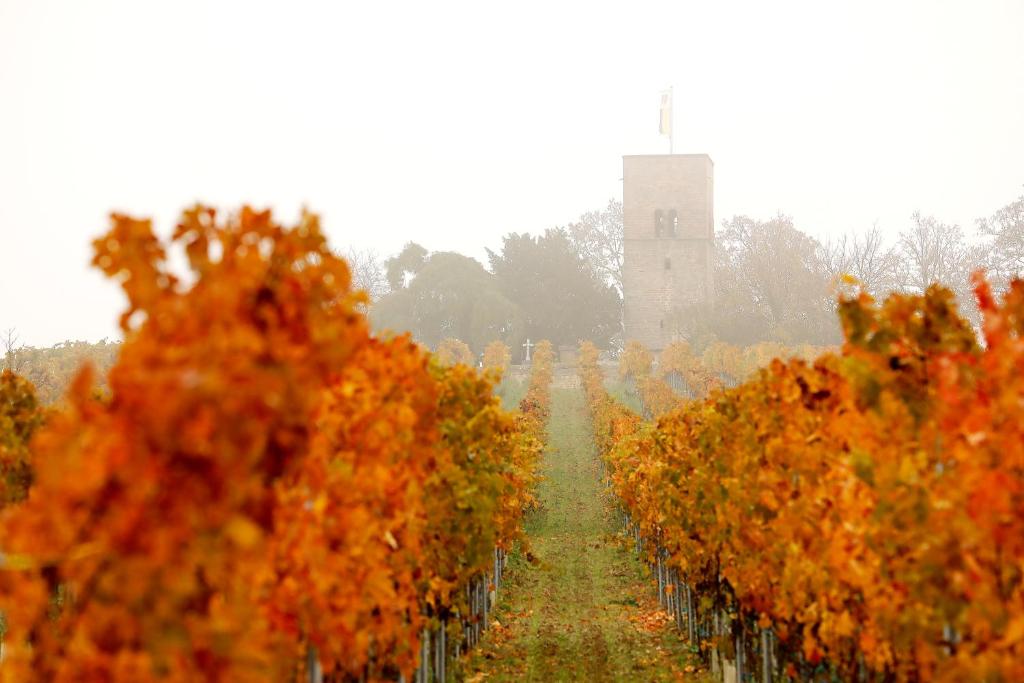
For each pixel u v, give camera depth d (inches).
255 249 465.4
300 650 607.8
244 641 409.1
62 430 390.9
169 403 351.6
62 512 374.3
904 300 678.5
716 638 1364.4
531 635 1923.0
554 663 1632.6
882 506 641.6
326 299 526.3
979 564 580.4
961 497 583.2
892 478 633.0
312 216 514.6
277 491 520.1
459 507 1092.5
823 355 861.2
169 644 371.9
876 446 690.2
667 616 2092.8
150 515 363.3
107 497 366.9
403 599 786.8
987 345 582.2
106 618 373.4
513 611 2192.4
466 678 1537.9
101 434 373.7
